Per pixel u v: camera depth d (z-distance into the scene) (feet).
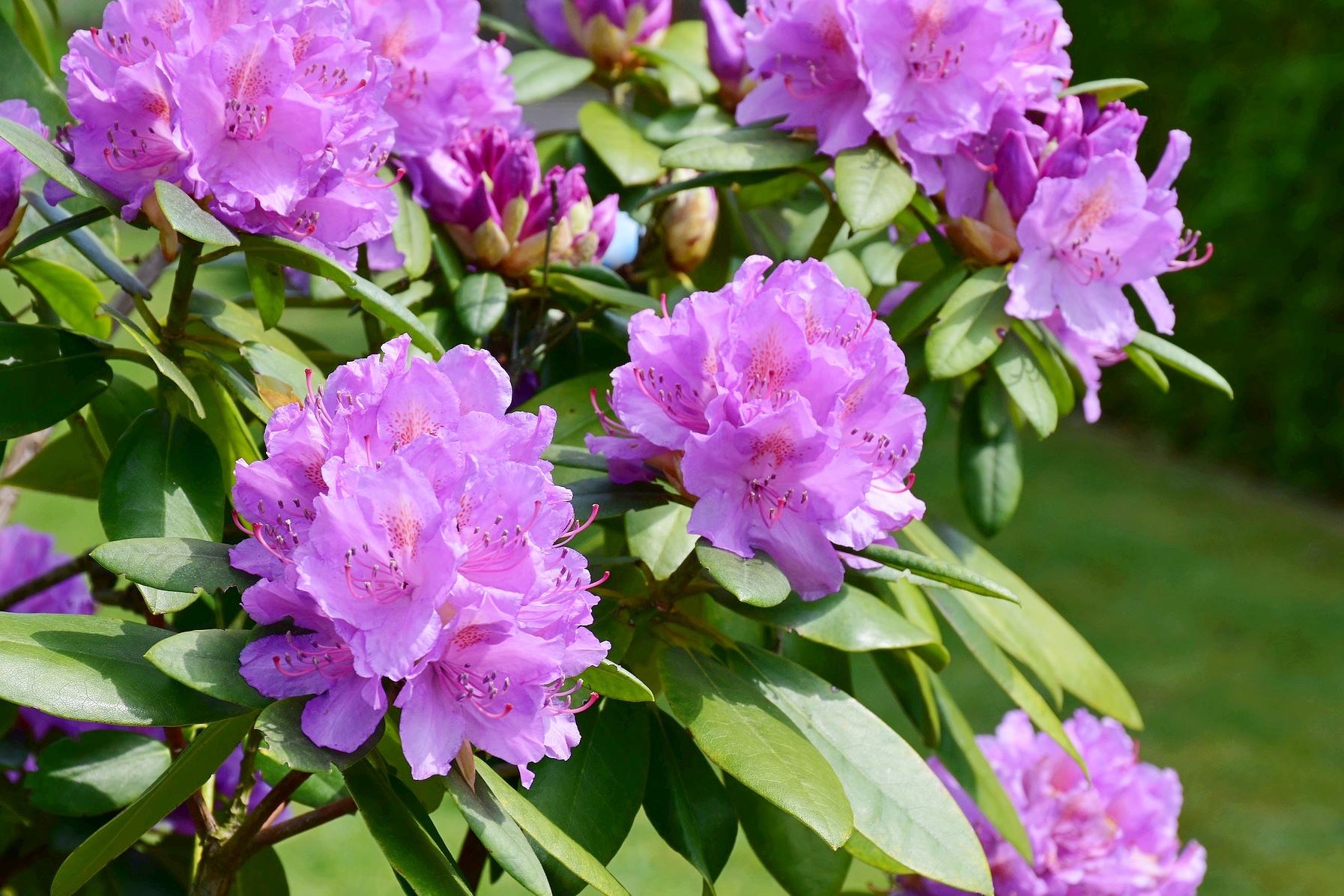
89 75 4.37
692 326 4.36
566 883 4.39
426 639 4.02
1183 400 19.35
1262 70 17.04
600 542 5.08
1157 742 11.94
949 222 4.99
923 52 4.83
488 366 4.22
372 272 5.22
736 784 4.81
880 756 4.52
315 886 9.21
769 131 4.99
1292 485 18.25
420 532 4.04
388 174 5.00
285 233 4.44
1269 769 11.55
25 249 4.47
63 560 5.32
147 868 4.85
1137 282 4.97
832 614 4.58
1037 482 18.43
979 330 4.85
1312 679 13.11
